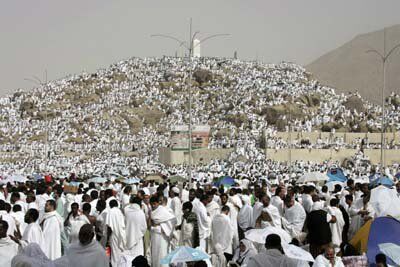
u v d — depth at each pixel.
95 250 17.19
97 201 28.88
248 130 175.12
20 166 123.50
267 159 131.62
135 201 25.05
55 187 33.50
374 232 19.20
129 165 123.69
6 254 19.05
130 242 24.58
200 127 108.75
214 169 101.88
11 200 28.34
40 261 16.48
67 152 161.50
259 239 20.16
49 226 23.06
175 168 107.62
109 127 197.38
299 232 23.67
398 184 40.19
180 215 30.69
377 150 137.62
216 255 23.39
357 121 171.38
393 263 18.45
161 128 195.50
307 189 29.25
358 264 18.03
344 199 29.72
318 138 150.75
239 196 30.33
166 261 19.38
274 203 27.70
